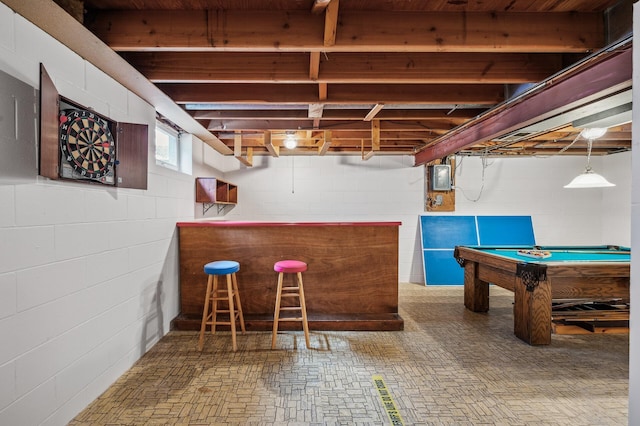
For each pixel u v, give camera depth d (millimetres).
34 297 1656
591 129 3291
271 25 1923
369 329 3336
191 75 2385
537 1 1826
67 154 1860
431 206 5738
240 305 3305
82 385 2004
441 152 4629
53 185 1780
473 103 2904
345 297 3535
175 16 1914
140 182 2596
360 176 5738
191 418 1939
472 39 1945
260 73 2385
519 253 3594
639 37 1066
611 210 5645
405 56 2381
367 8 1908
